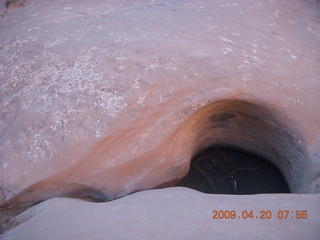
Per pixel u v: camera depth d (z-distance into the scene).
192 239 1.42
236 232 1.46
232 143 3.15
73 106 2.37
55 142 2.27
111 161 2.35
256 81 2.63
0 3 3.68
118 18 3.13
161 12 3.20
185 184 3.00
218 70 2.59
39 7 3.63
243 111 2.78
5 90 2.57
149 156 2.44
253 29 3.09
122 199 2.11
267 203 1.78
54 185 2.28
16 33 3.06
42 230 1.64
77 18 3.24
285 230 1.47
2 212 2.29
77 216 1.77
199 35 2.88
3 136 2.36
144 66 2.53
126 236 1.48
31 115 2.39
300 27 3.34
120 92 2.41
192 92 2.51
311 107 2.62
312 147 2.50
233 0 3.47
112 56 2.61
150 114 2.41
